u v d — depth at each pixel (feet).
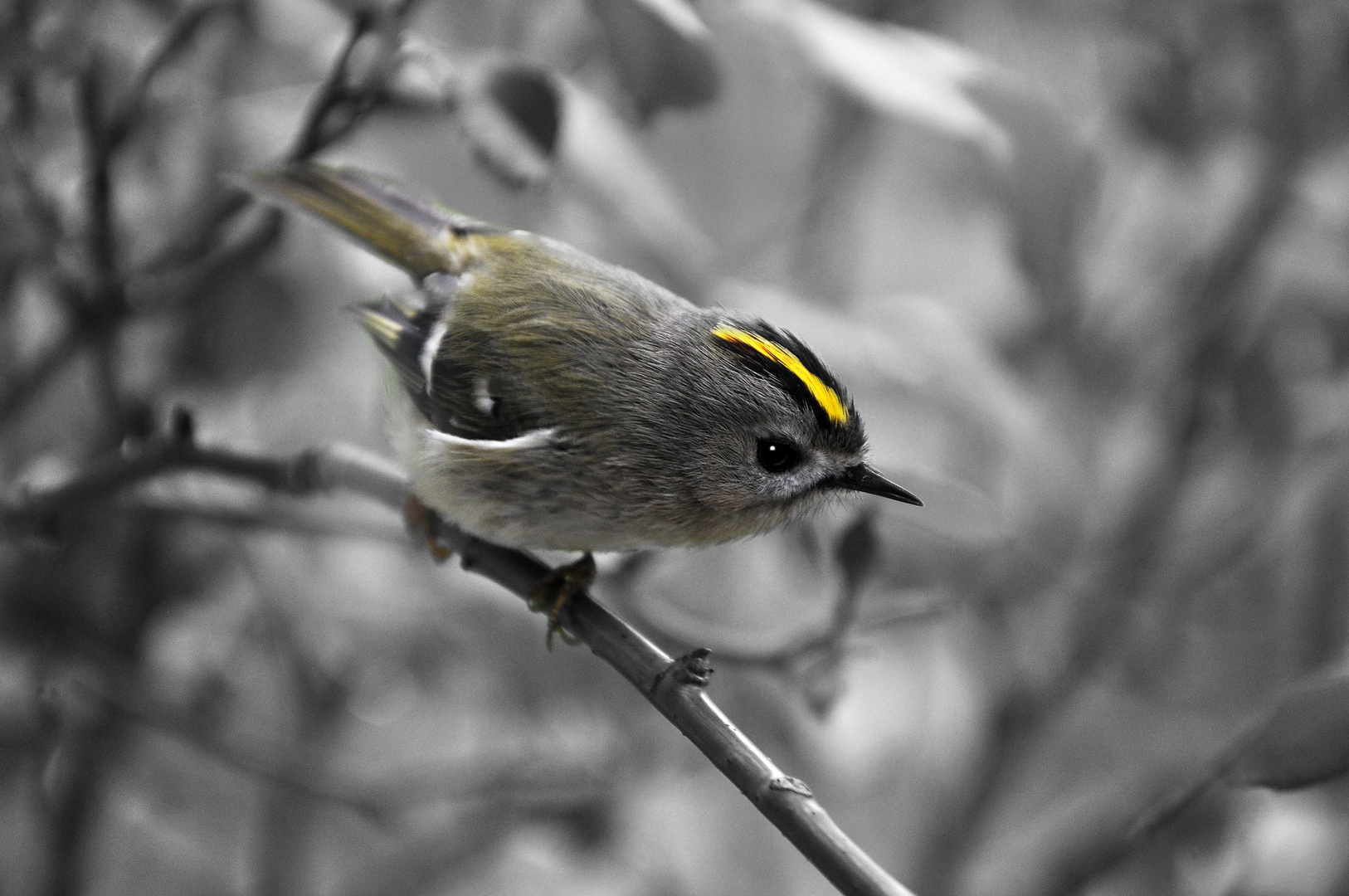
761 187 7.80
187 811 7.99
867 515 7.69
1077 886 7.98
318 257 7.88
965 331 7.88
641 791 7.99
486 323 7.72
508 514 7.69
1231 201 8.06
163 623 7.92
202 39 7.83
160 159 7.86
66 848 7.88
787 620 7.89
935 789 8.04
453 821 8.06
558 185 7.78
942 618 7.95
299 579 7.93
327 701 7.98
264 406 7.91
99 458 7.80
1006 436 7.86
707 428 7.69
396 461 7.79
